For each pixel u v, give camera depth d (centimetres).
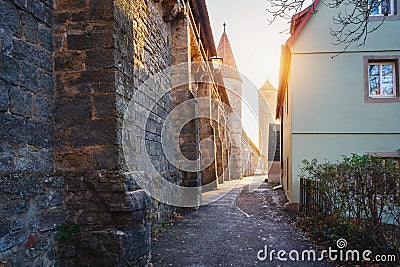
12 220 243
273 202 980
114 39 317
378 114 827
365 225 427
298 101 842
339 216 493
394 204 396
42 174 285
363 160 450
